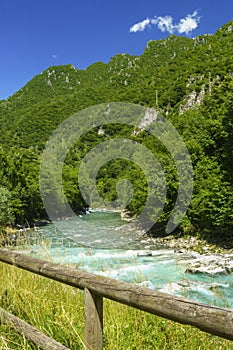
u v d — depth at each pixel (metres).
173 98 93.50
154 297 1.88
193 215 26.00
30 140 99.50
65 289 4.01
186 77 99.25
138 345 2.96
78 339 2.94
